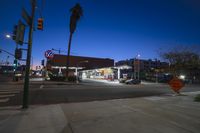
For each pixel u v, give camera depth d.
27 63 9.77
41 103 11.94
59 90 20.34
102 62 85.69
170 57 36.44
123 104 11.28
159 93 20.08
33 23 9.95
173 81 17.98
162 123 6.90
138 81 43.91
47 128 6.25
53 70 73.12
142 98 14.51
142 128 6.29
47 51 29.97
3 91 17.95
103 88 25.00
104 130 6.07
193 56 35.16
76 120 7.29
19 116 7.85
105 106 10.54
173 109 9.62
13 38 9.31
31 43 9.86
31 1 9.91
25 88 9.75
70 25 39.03
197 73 55.97
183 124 6.78
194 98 13.97
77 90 20.95
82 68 79.31
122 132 5.89
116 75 63.53
